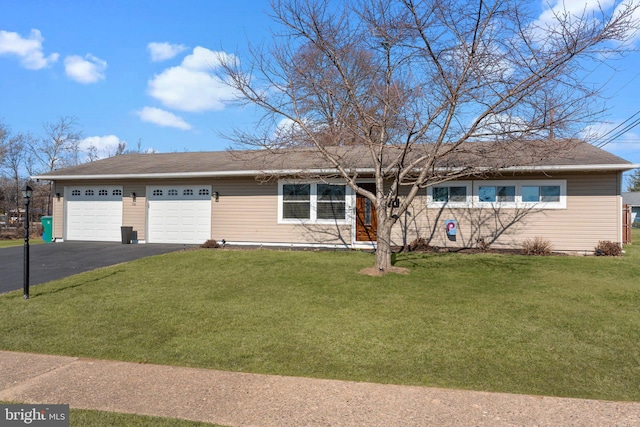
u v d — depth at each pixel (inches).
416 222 569.0
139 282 369.7
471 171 386.6
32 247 597.3
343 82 385.1
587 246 524.1
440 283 358.6
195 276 391.5
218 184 628.7
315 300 310.2
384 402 163.5
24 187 321.7
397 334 239.0
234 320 266.2
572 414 154.2
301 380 183.9
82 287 352.5
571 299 309.9
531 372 192.1
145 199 652.1
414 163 386.6
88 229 676.7
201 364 202.2
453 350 216.5
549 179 535.2
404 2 344.2
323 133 411.2
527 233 540.4
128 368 197.6
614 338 233.0
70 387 176.7
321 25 376.5
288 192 605.6
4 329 252.7
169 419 149.0
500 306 291.7
